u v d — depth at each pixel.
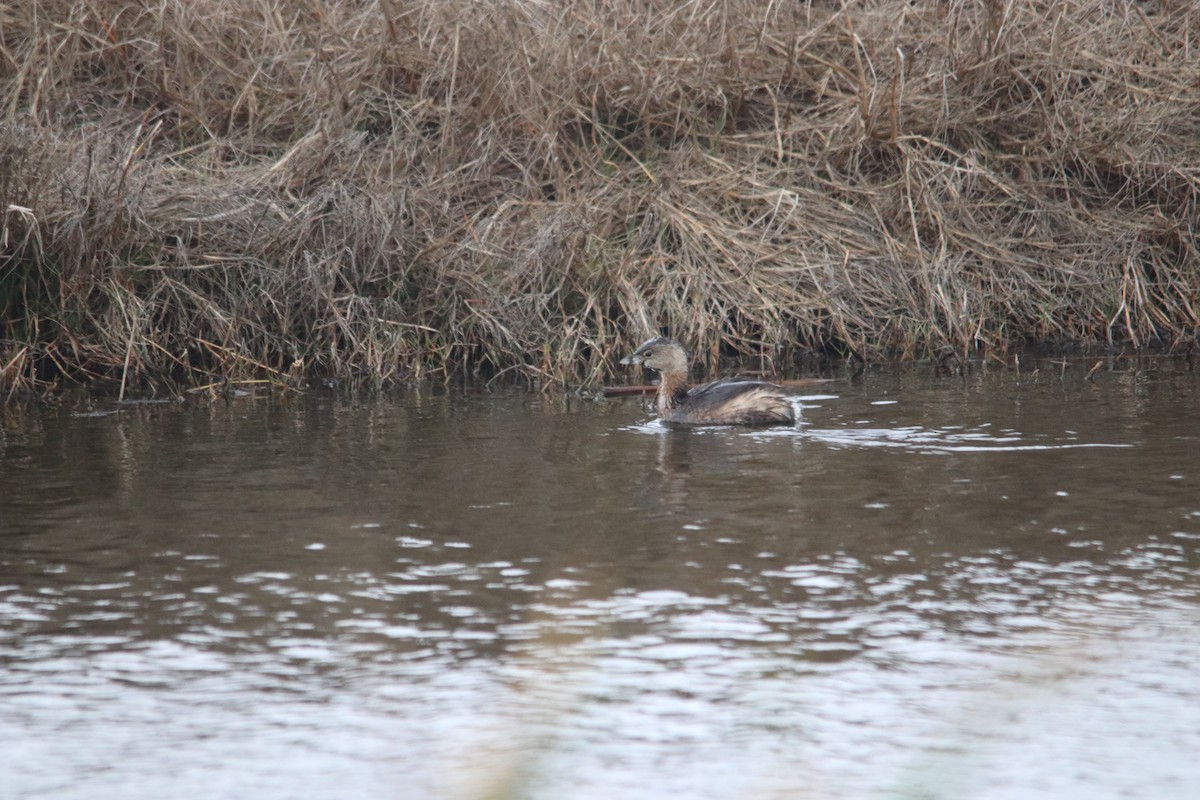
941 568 22.19
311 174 44.31
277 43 47.66
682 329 42.59
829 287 44.09
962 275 45.53
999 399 36.56
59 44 45.88
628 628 19.78
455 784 15.48
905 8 49.72
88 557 23.06
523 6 47.88
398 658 18.83
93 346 39.84
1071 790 15.35
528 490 27.44
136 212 40.56
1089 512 25.19
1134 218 47.62
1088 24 50.34
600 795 15.32
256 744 16.50
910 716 17.02
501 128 46.66
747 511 25.69
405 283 42.69
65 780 15.73
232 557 23.03
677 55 49.03
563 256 43.16
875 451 30.64
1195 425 32.50
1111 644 18.98
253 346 41.44
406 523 25.03
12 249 39.75
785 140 48.19
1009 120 48.88
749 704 17.39
